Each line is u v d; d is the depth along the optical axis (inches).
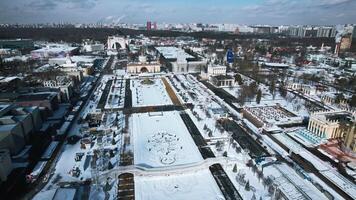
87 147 5423.2
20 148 5246.1
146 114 7450.8
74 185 4232.3
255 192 4126.5
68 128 6328.7
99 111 7608.3
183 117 7239.2
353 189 4168.3
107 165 4776.1
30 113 5782.5
